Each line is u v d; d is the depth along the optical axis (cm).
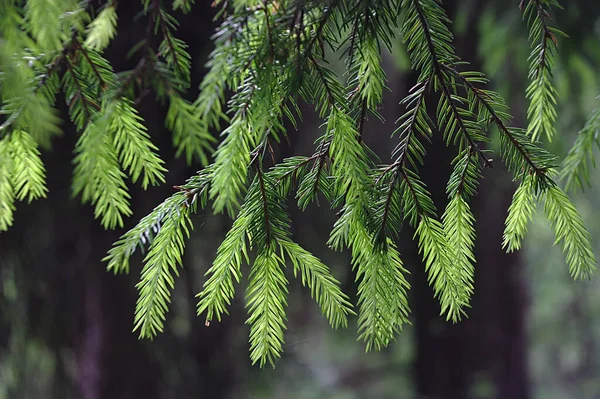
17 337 286
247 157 101
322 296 108
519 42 228
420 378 369
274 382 346
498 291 361
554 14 193
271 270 107
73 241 272
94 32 99
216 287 106
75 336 293
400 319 107
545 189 106
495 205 334
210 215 247
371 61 104
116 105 99
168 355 299
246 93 100
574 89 216
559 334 783
